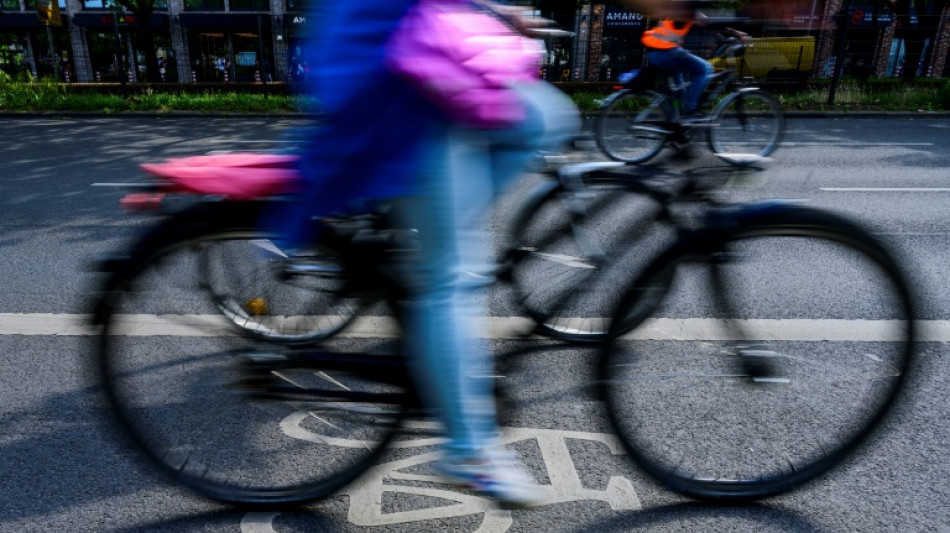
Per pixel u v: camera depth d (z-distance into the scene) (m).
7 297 3.82
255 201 1.78
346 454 2.09
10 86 17.45
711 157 2.55
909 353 2.03
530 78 1.77
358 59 1.57
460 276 1.76
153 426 2.11
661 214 2.65
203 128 12.66
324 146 1.67
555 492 2.15
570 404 2.64
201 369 2.13
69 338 3.26
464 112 1.55
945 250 4.72
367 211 1.78
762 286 3.46
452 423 1.83
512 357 2.91
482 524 2.01
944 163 8.38
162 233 1.86
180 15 28.19
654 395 2.18
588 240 2.76
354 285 1.88
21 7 29.09
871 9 20.83
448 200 1.66
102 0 28.84
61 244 4.95
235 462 2.14
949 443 2.40
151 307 2.02
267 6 28.75
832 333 2.96
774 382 2.17
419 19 1.53
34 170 8.15
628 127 6.52
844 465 2.17
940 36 25.47
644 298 1.99
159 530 1.99
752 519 2.05
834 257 1.99
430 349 1.78
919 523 2.02
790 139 10.60
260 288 2.06
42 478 2.21
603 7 23.03
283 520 2.04
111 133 11.85
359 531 1.98
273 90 18.94
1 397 2.70
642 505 2.10
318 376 1.96
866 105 15.30
